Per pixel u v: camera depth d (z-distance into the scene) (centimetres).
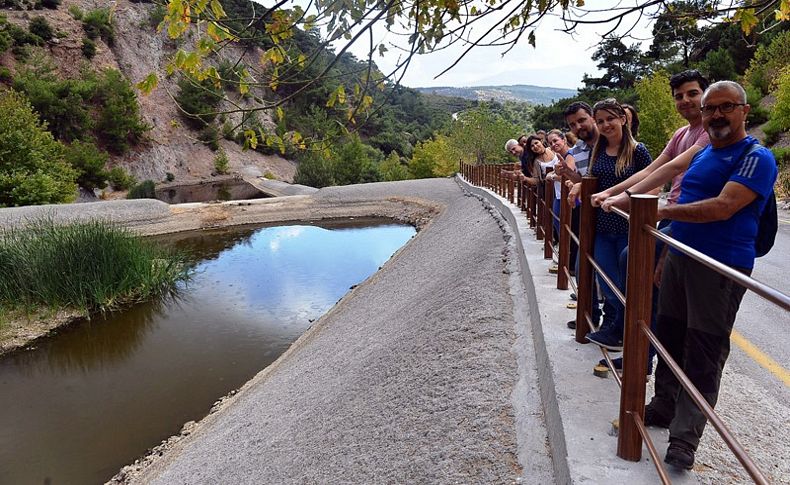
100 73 5531
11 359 1124
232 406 859
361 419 507
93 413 892
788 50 3166
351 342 884
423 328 665
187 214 2920
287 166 6594
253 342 1193
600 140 409
